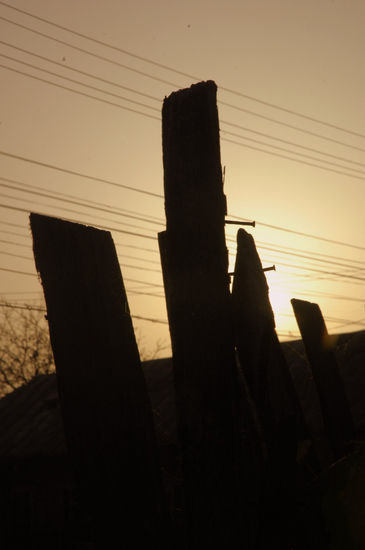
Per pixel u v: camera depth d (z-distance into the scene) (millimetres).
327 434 5027
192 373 3408
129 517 2992
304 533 3256
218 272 3457
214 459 3260
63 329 3135
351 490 3270
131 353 3275
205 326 3430
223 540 3148
